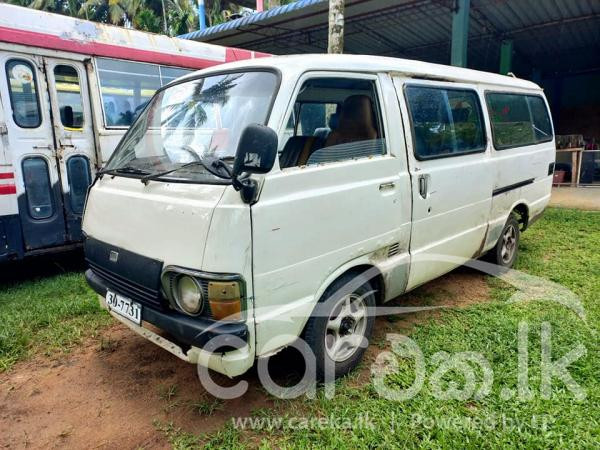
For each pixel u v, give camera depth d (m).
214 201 2.32
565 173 11.48
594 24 11.19
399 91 3.29
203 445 2.48
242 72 2.96
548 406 2.66
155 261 2.50
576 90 17.70
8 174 4.79
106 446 2.50
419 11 10.23
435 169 3.53
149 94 6.04
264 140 2.24
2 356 3.42
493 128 4.33
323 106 3.13
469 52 14.02
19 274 5.53
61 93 5.20
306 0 9.64
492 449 2.36
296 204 2.53
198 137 2.89
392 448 2.38
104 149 5.57
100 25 5.53
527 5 9.77
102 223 3.01
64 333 3.75
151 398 2.92
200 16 14.68
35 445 2.53
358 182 2.91
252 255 2.34
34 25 4.93
